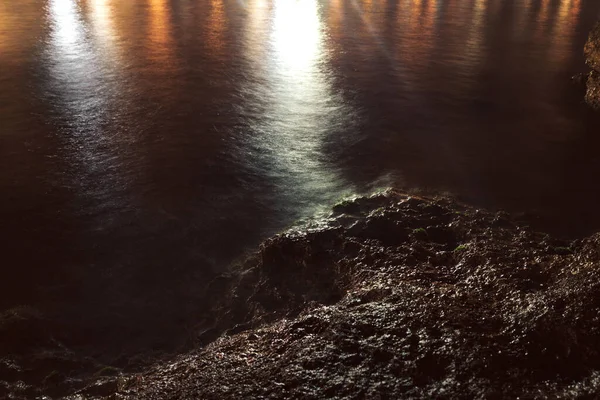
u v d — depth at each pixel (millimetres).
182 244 5074
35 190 6051
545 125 8977
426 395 2340
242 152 7312
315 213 5703
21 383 3328
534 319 2775
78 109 8883
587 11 24859
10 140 7488
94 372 3477
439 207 5324
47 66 11453
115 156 7051
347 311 3053
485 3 27016
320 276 4113
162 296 4328
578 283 3080
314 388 2436
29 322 3930
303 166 6961
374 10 22656
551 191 6352
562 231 5352
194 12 20094
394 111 9367
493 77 12055
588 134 8594
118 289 4414
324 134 8156
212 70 11594
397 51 14281
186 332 3891
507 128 8758
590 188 6469
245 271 4457
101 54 12742
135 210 5656
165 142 7555
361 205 5535
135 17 18422
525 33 18031
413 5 25047
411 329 2799
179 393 2572
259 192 6168
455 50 14695
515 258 3922
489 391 2328
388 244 4523
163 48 13602
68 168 6648
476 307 3049
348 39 15734
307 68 12156
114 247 4996
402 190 6195
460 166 7074
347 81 11203
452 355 2564
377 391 2385
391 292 3303
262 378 2574
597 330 2652
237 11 20766
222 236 5211
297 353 2717
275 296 3986
